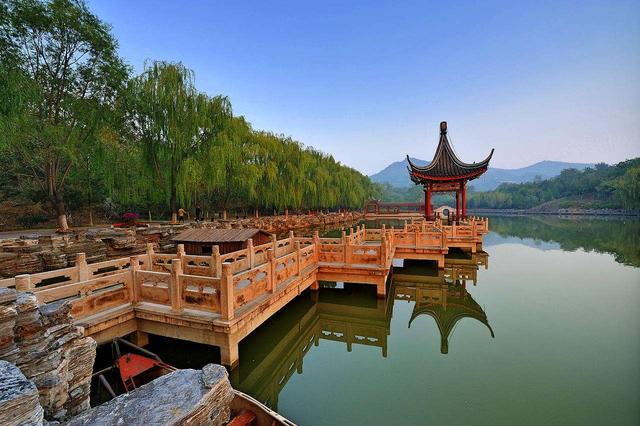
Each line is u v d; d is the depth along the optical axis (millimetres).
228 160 20938
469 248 19750
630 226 41094
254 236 12414
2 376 1987
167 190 19453
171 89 18156
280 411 5188
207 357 6395
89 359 3541
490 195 110625
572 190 94938
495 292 11359
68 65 14570
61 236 11891
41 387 2852
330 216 46375
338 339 8211
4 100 11523
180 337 6020
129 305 6449
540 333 7738
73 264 12023
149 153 18531
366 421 4773
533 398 5164
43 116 13844
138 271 6645
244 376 6746
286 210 35500
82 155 15734
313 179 40406
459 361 6520
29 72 13414
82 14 14383
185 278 6129
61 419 2990
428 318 9500
